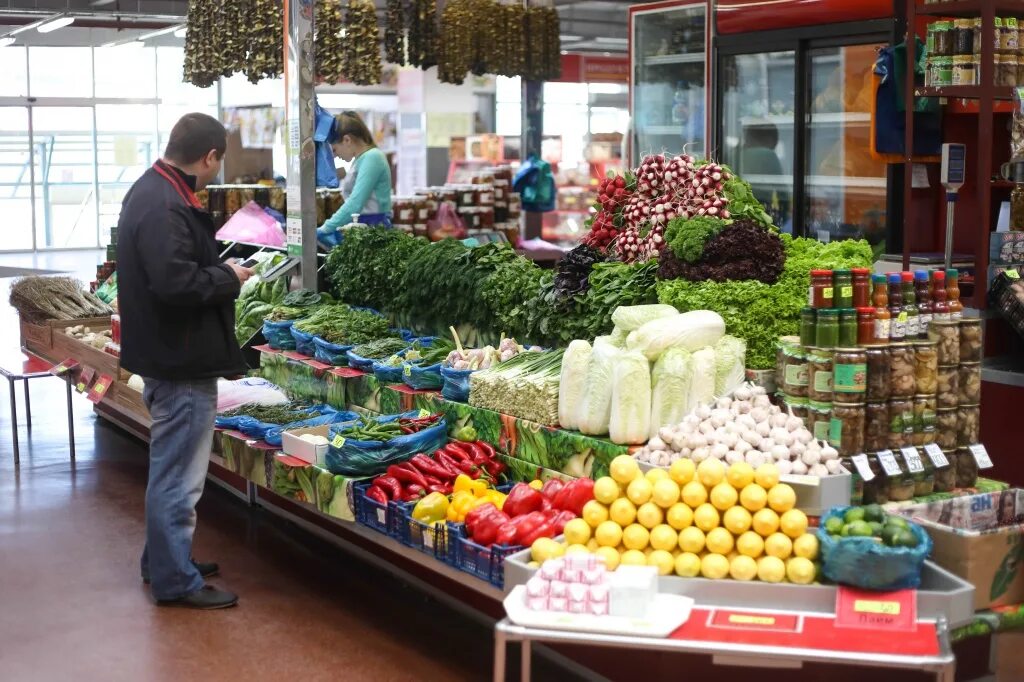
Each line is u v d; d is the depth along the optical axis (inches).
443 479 191.5
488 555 162.6
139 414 279.4
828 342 159.9
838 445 158.2
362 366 239.8
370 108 749.9
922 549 134.9
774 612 135.6
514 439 193.5
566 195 687.7
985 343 226.1
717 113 329.1
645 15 358.3
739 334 182.5
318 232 313.4
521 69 394.0
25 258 908.0
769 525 142.9
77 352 314.7
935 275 169.9
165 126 1015.0
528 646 131.8
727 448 153.9
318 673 176.7
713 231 193.3
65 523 257.8
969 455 172.1
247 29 350.3
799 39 296.8
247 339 291.9
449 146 690.2
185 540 204.8
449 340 254.5
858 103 291.3
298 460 212.8
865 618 131.3
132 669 178.7
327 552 237.1
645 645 126.6
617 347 182.9
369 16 348.5
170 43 995.3
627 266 208.5
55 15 718.5
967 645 157.8
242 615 201.3
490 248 245.9
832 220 303.7
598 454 175.3
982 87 220.2
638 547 147.9
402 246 274.5
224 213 370.6
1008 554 150.0
